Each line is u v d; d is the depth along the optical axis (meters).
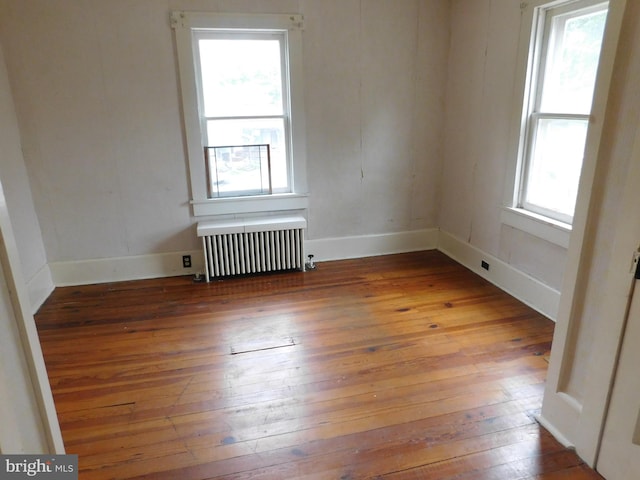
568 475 1.72
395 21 3.79
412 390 2.26
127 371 2.46
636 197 1.44
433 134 4.19
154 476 1.75
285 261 3.90
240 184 3.87
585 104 2.69
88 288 3.63
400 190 4.27
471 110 3.73
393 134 4.08
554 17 2.85
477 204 3.76
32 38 3.17
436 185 4.35
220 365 2.51
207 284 3.69
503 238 3.45
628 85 1.48
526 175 3.21
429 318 3.03
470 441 1.90
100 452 1.88
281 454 1.85
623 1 1.46
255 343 2.75
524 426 1.99
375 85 3.90
